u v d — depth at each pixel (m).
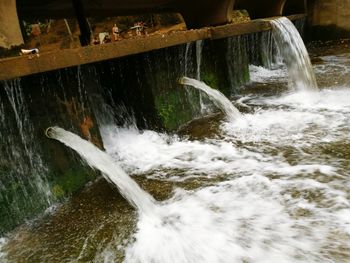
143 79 5.15
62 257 2.92
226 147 4.65
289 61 7.08
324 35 12.23
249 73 8.56
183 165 4.32
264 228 2.86
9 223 3.36
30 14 6.17
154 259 2.73
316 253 2.51
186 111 5.93
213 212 3.19
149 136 5.38
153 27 21.92
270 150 4.32
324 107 5.60
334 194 3.14
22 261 2.94
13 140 3.44
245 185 3.55
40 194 3.67
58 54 3.28
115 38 11.81
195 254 2.71
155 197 3.65
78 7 5.71
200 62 6.55
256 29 6.67
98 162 3.79
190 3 8.26
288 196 3.23
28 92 3.61
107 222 3.33
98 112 5.73
